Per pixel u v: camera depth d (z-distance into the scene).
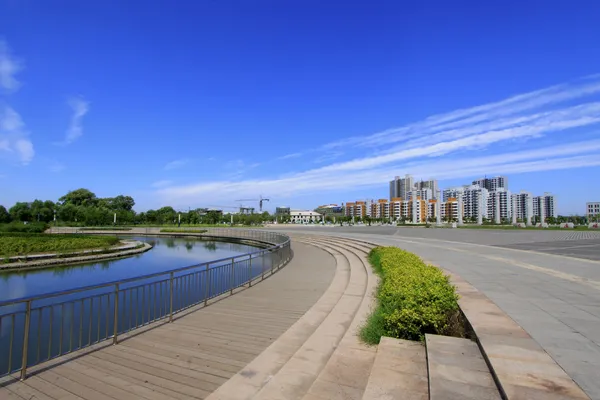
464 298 6.39
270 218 126.19
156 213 103.19
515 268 10.70
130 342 6.03
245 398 3.91
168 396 4.18
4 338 8.47
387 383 3.59
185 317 7.62
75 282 17.03
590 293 7.04
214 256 27.61
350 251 20.58
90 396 4.19
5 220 80.19
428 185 159.88
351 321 6.56
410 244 21.00
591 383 3.15
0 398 4.15
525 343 4.12
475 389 3.22
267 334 6.47
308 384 4.07
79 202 104.56
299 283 11.61
